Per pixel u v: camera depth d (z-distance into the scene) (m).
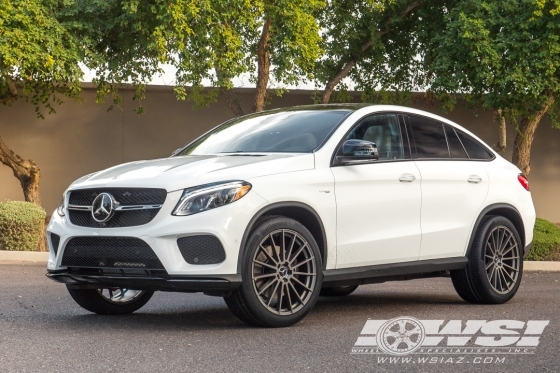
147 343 5.44
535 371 4.71
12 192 20.11
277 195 6.04
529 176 21.78
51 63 14.98
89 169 20.34
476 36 16.11
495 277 7.79
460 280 7.69
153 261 5.74
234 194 5.84
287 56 16.41
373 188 6.72
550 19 16.00
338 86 20.45
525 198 8.23
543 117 21.77
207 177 5.88
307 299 6.16
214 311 7.20
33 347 5.27
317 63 19.20
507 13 16.67
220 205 5.79
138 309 7.18
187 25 15.51
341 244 6.47
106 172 6.43
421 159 7.29
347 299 8.36
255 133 7.11
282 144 6.77
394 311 7.25
